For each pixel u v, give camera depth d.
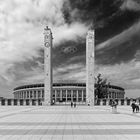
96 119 23.19
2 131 15.09
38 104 80.88
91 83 82.19
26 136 13.20
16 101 80.19
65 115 28.75
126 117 25.77
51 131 14.95
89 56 83.75
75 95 128.12
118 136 13.15
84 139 12.25
